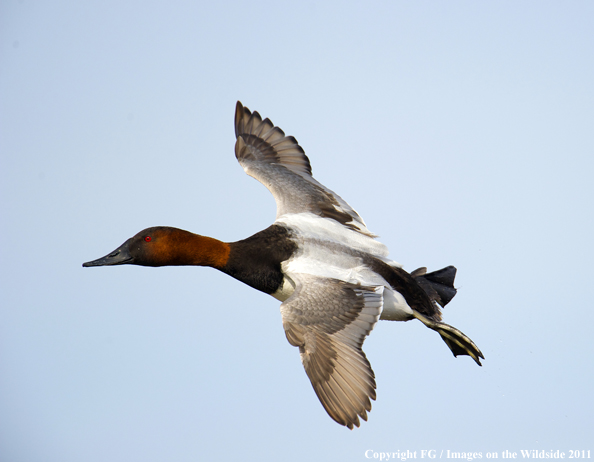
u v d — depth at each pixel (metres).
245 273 10.71
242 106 13.33
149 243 10.86
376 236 11.33
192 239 10.86
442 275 12.12
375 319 9.38
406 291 10.70
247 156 12.77
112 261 10.95
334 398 8.63
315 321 9.16
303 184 11.98
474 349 10.54
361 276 10.20
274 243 10.70
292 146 12.80
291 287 10.52
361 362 8.89
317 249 10.58
